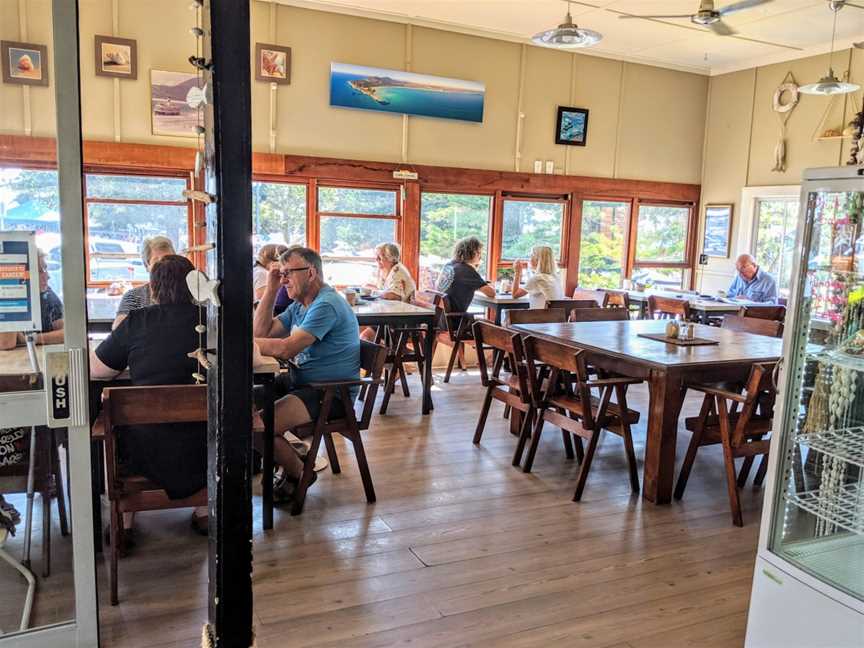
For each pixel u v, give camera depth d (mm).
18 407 1610
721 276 7906
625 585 2393
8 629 1722
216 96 876
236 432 953
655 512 3057
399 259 5684
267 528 2760
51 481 1733
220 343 926
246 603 1003
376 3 5938
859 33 6270
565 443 3766
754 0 4020
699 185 8141
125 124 5504
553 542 2717
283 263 3115
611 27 6340
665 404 3076
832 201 1723
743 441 3004
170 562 2459
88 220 5500
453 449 3867
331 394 2914
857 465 1773
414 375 5941
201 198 914
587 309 4738
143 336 2344
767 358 3221
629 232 7805
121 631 2021
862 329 1767
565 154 7340
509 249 7223
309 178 6223
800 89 5180
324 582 2350
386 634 2053
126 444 2232
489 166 6973
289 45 5984
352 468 3504
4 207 1540
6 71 1523
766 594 1864
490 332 3752
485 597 2283
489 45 6777
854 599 1631
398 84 6398
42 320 1599
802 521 1851
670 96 7809
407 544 2658
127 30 5422
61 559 1756
